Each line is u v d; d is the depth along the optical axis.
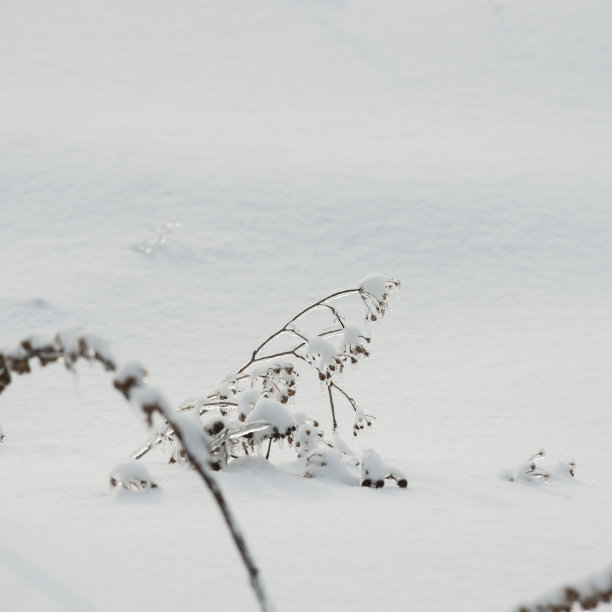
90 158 22.50
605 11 40.97
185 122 27.81
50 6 43.12
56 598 2.40
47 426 9.39
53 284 15.16
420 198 20.77
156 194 20.55
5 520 3.33
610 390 10.62
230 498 3.85
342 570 2.87
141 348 12.96
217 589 2.58
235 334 13.81
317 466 4.57
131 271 16.14
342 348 5.36
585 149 26.47
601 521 4.01
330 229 18.92
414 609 2.58
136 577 2.62
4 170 21.17
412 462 5.70
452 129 28.69
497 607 2.63
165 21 41.69
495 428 9.09
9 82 32.31
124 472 3.95
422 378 11.39
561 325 14.02
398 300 15.40
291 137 26.41
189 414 4.88
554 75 35.06
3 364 2.17
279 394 5.39
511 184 22.19
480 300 15.47
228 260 17.14
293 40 39.59
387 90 33.66
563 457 7.58
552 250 18.16
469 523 3.67
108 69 35.03
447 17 41.78
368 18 42.19
